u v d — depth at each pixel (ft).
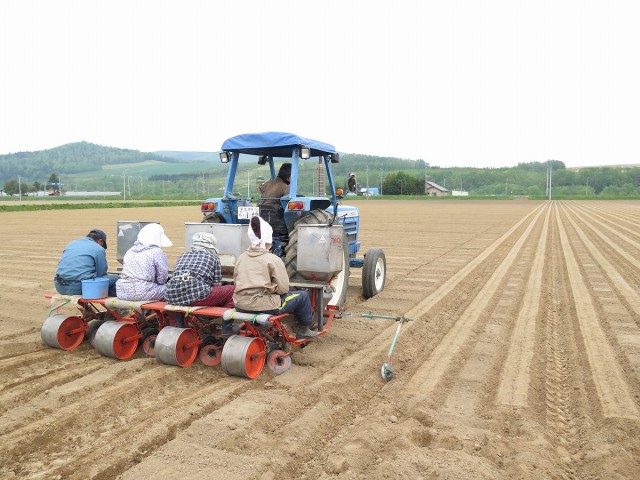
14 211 143.43
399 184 395.55
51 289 32.58
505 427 13.85
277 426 13.71
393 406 15.07
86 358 19.21
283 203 23.95
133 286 19.38
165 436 13.11
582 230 77.92
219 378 17.35
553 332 22.75
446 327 23.86
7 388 16.34
